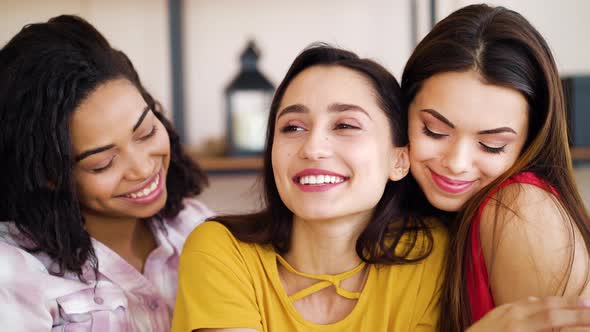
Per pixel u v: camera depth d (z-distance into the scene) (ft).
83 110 2.89
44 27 3.11
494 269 2.67
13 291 2.87
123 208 3.14
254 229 2.97
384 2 7.23
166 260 3.59
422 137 2.81
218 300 2.67
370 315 2.83
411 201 3.11
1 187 3.11
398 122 2.82
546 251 2.53
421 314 2.85
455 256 2.80
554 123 2.77
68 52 2.96
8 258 2.90
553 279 2.51
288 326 2.82
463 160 2.70
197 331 2.65
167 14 7.05
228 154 6.77
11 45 3.06
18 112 2.93
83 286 3.12
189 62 7.15
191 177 3.96
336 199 2.64
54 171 2.93
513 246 2.59
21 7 6.78
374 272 2.88
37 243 3.05
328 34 7.23
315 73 2.75
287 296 2.83
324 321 2.84
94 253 3.13
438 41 2.77
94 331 3.08
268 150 3.01
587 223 2.81
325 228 2.79
